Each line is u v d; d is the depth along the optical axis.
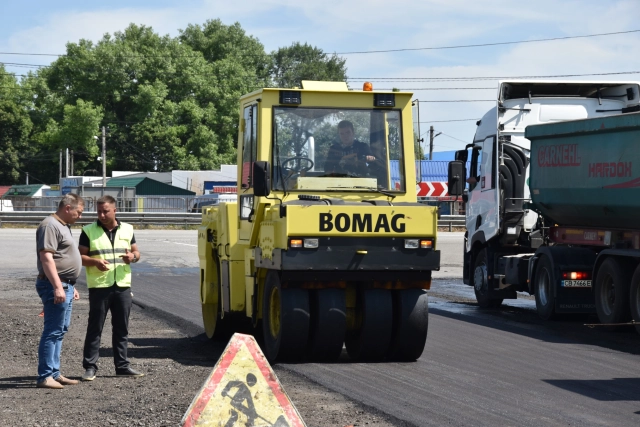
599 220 17.70
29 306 19.83
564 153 18.36
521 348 14.38
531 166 19.75
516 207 20.97
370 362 12.77
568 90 21.36
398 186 13.45
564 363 12.87
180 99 105.81
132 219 53.31
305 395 10.31
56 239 10.87
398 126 13.56
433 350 14.02
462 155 22.66
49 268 10.71
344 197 13.19
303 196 12.75
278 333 12.55
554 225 19.89
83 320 17.72
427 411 9.52
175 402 9.94
